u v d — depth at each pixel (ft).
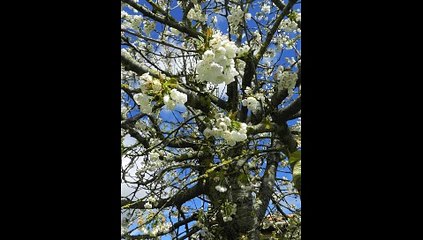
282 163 17.94
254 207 15.56
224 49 8.81
